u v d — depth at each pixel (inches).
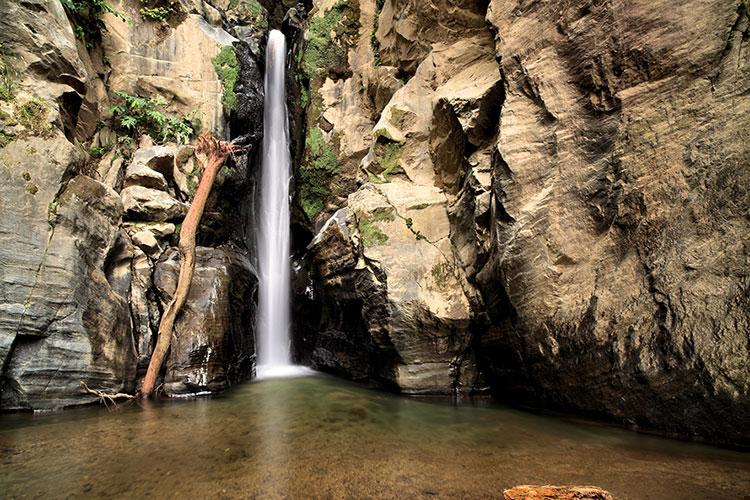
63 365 207.2
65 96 246.1
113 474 127.0
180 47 377.1
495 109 256.2
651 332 153.7
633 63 174.2
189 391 248.4
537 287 198.8
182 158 345.4
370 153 341.1
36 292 199.5
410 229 279.6
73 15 305.3
